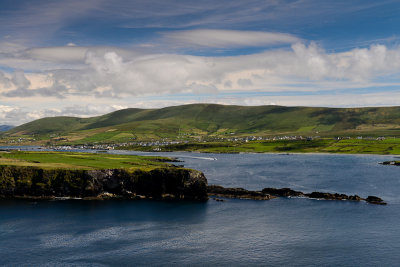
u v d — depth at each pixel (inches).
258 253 2610.7
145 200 4370.1
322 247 2723.9
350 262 2453.2
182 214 3686.0
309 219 3469.5
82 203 4128.9
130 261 2460.6
